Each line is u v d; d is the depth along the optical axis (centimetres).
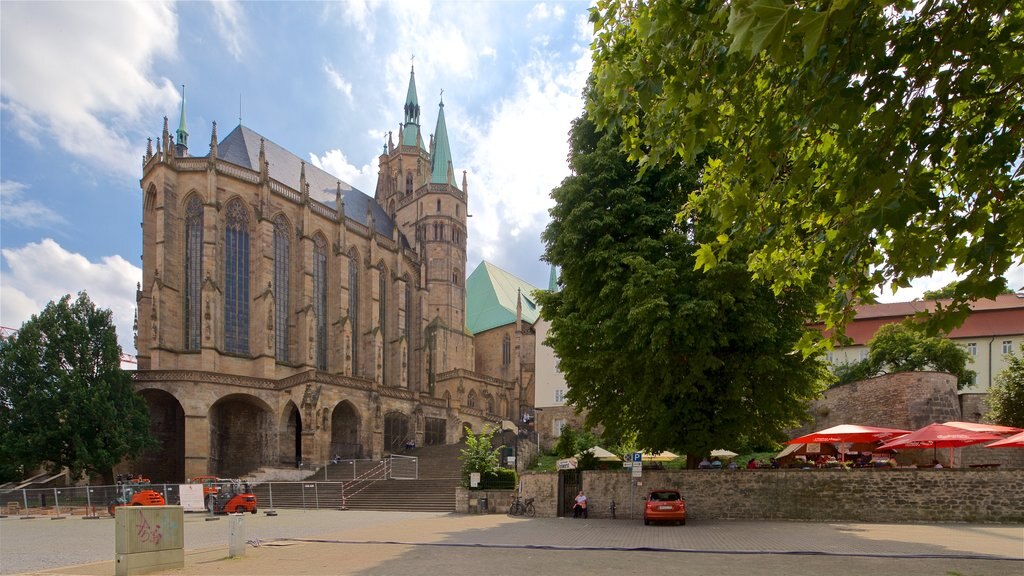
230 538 2077
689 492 3212
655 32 1039
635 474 2984
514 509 3906
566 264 3475
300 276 8206
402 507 4834
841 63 862
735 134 1233
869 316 7031
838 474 2950
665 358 2945
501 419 9938
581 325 3338
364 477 5966
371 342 9038
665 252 3209
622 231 3350
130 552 1719
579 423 6912
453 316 11369
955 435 2909
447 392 8831
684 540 2297
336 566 1809
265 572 1719
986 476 2728
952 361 5872
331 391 6912
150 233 7412
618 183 3450
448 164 12125
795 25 619
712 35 988
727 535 2431
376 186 13188
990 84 954
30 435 5525
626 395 3294
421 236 11519
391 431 7806
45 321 5891
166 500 4381
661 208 3303
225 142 8575
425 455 7338
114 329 6150
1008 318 6438
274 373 7519
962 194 998
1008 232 909
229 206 7656
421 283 10625
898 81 848
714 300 2906
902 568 1582
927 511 2788
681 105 1112
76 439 5534
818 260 1285
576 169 3606
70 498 4716
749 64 992
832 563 1686
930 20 905
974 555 1767
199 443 6325
